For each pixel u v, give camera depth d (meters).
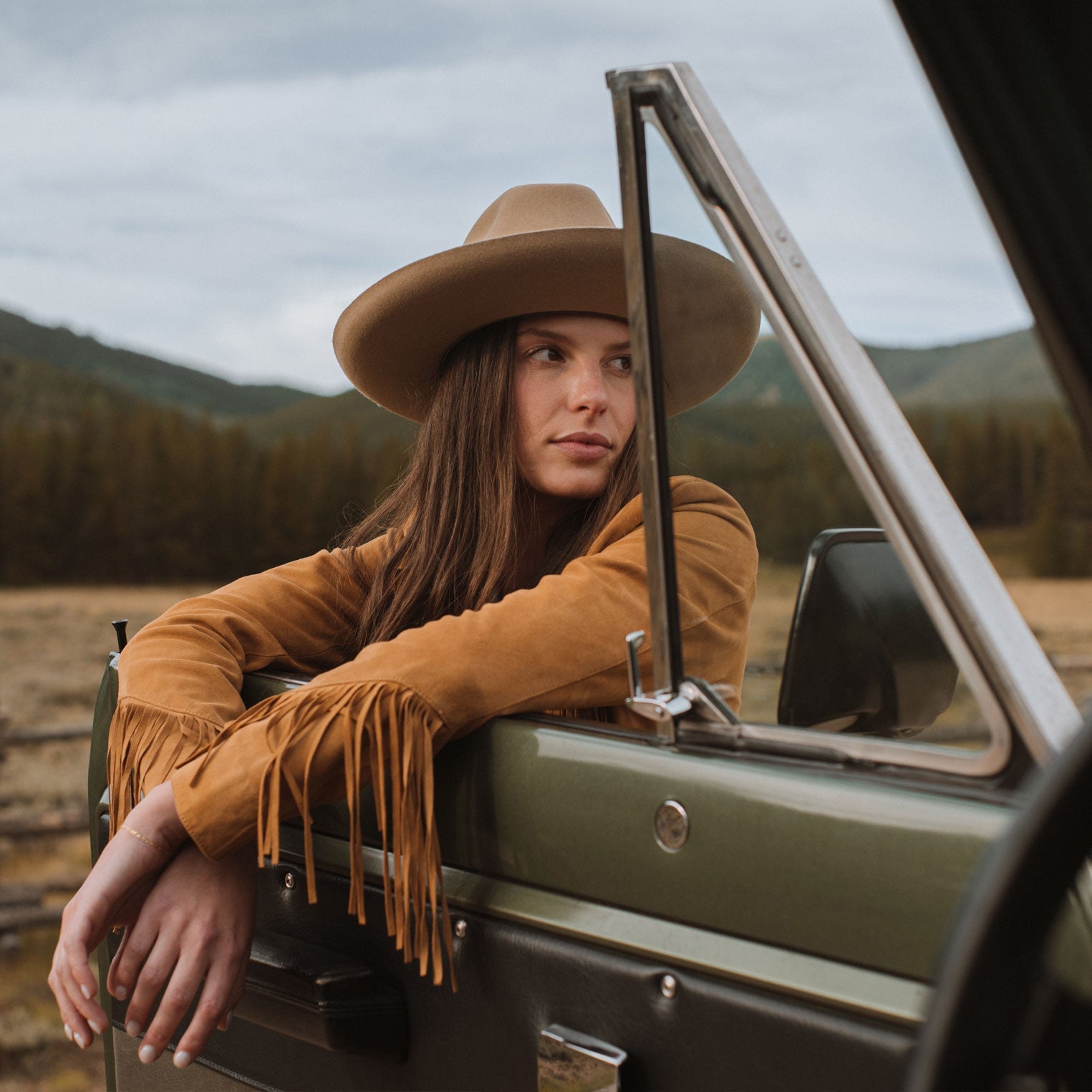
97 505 54.34
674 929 0.83
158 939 1.00
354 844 0.94
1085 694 2.73
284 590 1.41
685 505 0.89
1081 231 0.59
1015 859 0.47
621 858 0.86
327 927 1.07
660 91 0.80
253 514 55.16
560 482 1.32
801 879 0.76
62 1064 4.26
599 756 0.88
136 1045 1.26
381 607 1.39
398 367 1.54
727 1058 0.78
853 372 0.74
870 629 0.80
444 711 0.95
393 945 1.01
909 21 0.58
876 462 0.73
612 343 1.33
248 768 0.98
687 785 0.83
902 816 0.72
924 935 0.70
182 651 1.23
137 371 136.62
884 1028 0.71
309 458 55.41
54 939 5.80
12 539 53.25
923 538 0.71
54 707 18.58
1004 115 0.59
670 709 0.85
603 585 1.04
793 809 0.77
